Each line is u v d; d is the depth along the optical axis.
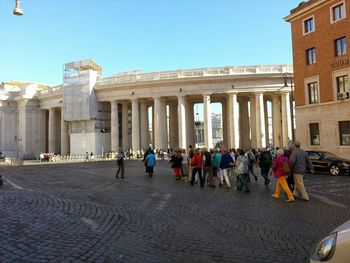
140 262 5.89
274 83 54.50
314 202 12.45
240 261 5.98
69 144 69.50
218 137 120.75
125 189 16.78
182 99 56.94
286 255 6.32
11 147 77.62
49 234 7.53
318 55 33.16
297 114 35.34
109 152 59.88
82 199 13.09
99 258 6.05
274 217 9.85
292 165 13.12
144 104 63.69
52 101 72.62
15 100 77.81
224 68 55.59
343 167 23.14
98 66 66.56
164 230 8.27
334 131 31.55
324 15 32.50
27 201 11.81
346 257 3.28
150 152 23.75
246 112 65.12
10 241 6.93
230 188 17.08
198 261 5.98
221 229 8.40
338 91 31.48
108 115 65.56
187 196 14.31
